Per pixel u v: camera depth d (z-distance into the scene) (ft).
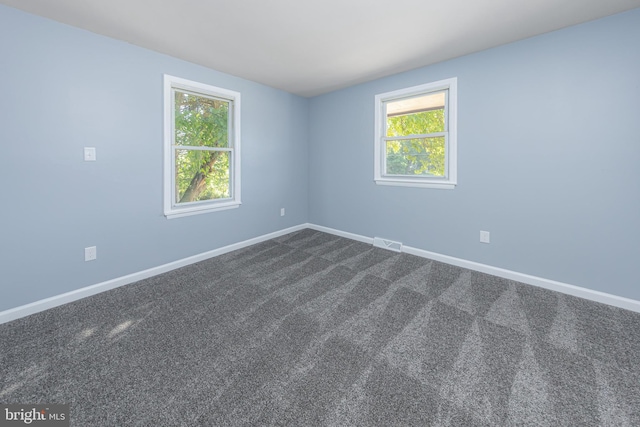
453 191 9.65
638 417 3.83
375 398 4.21
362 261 10.22
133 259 8.56
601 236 7.12
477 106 8.84
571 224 7.52
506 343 5.50
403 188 11.02
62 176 7.06
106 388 4.41
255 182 12.22
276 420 3.85
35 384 4.48
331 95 13.23
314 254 11.03
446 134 9.68
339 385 4.48
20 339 5.67
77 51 7.12
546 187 7.83
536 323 6.20
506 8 6.30
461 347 5.39
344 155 12.99
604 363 4.91
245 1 6.00
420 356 5.15
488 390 4.34
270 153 12.76
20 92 6.34
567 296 7.48
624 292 6.89
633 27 6.41
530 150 8.00
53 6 6.13
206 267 9.71
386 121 11.54
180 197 9.95
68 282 7.30
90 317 6.54
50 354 5.20
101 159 7.72
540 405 4.05
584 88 7.08
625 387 4.36
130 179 8.34
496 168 8.65
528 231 8.22
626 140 6.65
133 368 4.85
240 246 11.76
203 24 6.97
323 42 7.98
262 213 12.67
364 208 12.44
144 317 6.54
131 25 7.00
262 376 4.68
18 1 5.92
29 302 6.70
